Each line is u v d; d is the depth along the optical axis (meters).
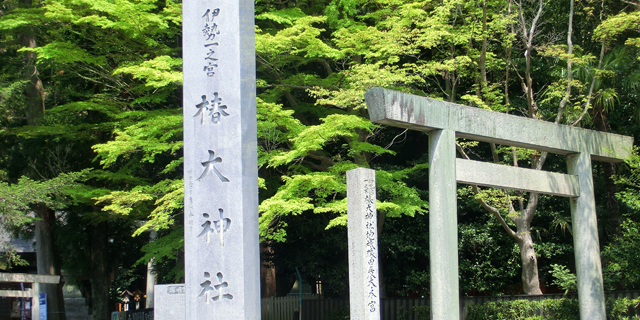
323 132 12.65
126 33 15.10
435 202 8.88
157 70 13.05
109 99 17.55
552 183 10.37
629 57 14.12
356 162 15.32
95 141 18.89
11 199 13.51
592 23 15.84
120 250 21.44
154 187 14.43
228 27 6.02
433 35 13.55
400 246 17.05
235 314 5.55
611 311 12.42
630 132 16.23
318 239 17.62
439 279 8.66
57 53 15.05
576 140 10.78
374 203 8.72
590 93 13.71
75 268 20.06
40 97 19.52
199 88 6.02
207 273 5.71
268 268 19.81
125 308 28.11
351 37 14.02
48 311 19.69
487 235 17.17
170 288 7.66
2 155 19.48
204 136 5.93
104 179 18.47
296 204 12.34
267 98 15.56
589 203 10.77
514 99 17.25
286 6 18.55
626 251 12.35
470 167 9.27
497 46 16.86
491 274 17.33
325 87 15.34
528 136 10.05
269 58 15.02
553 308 13.11
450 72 15.41
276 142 15.34
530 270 14.83
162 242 15.62
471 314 13.80
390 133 18.75
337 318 16.62
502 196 14.42
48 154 18.88
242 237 5.66
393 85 13.81
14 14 16.47
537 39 15.92
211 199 5.80
